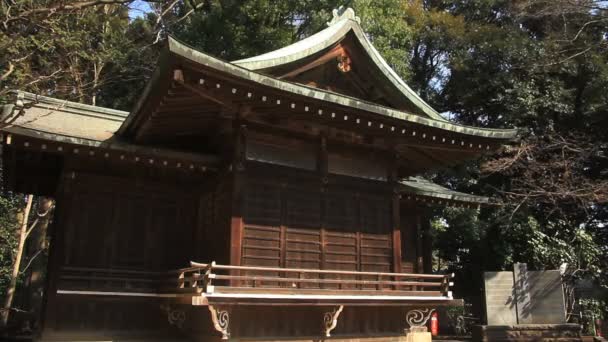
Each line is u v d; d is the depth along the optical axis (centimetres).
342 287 1053
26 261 2081
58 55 1134
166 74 798
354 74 1194
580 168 2081
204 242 1070
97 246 998
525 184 1881
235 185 962
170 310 1013
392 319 1123
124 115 1334
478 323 2038
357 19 1169
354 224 1109
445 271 2288
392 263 1142
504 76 2145
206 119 1030
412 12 2469
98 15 1447
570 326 1545
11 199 1920
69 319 949
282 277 982
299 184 1052
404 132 1098
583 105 2155
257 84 863
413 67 2672
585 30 2088
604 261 1922
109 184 1034
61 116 1161
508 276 1631
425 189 1362
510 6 2252
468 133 1134
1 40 891
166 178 1101
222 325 852
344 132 1141
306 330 991
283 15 2236
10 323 1792
